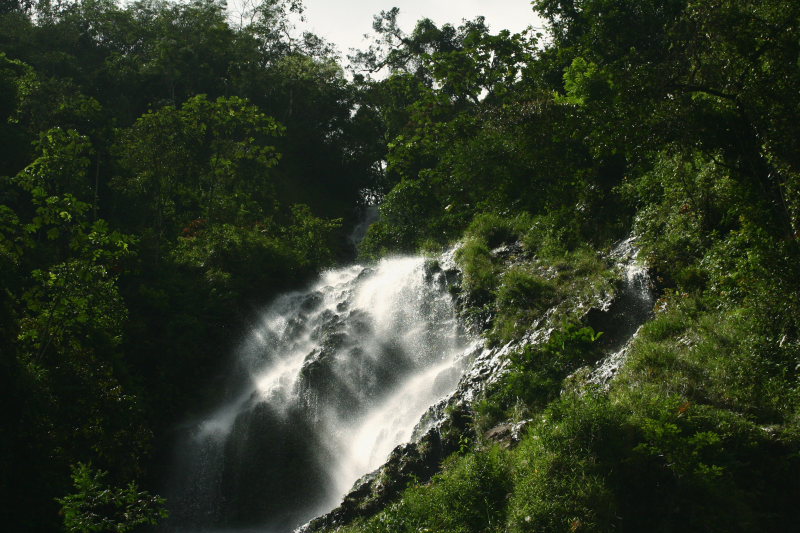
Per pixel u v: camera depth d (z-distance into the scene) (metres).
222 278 25.53
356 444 18.34
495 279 19.55
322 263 30.69
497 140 16.92
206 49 48.03
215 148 30.08
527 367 14.21
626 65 12.50
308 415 19.52
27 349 15.18
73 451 14.69
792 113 11.20
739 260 12.39
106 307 16.47
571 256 19.02
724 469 8.99
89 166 29.09
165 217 29.61
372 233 30.36
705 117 11.79
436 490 10.53
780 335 11.05
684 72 11.93
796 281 10.91
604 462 9.30
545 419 10.45
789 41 11.22
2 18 45.22
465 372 16.39
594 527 8.47
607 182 21.22
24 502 12.77
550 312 16.53
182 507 18.75
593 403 10.16
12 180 25.50
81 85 41.44
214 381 22.55
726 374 10.97
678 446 9.08
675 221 16.25
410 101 42.06
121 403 16.23
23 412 13.30
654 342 12.77
